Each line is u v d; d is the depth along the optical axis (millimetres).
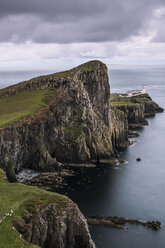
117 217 91062
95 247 76312
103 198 104375
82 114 151000
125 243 79625
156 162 142500
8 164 120625
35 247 59312
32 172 128500
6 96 169125
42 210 68750
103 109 164500
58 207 69812
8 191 76812
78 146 141750
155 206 99688
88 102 155250
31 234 65250
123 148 165125
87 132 148250
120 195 107125
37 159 131250
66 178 122625
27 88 171875
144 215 94062
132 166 137250
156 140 180000
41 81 171250
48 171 129250
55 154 144000
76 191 109562
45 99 155875
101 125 156875
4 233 60344
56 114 148500
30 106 148500
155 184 117250
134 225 87688
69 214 69438
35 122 136000
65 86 161875
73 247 69500
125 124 175875
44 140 139250
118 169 133625
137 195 107438
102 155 145375
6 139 122250
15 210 68000
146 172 129750
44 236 67438
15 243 58594
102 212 95000
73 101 153125
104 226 86500
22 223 64938
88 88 162375
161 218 92375
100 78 165000
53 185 114562
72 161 141875
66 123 149500
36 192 76812
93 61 172625
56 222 68312
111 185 115375
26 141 131750
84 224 70062
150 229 86062
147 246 78812
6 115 139000
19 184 83250
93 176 124938
